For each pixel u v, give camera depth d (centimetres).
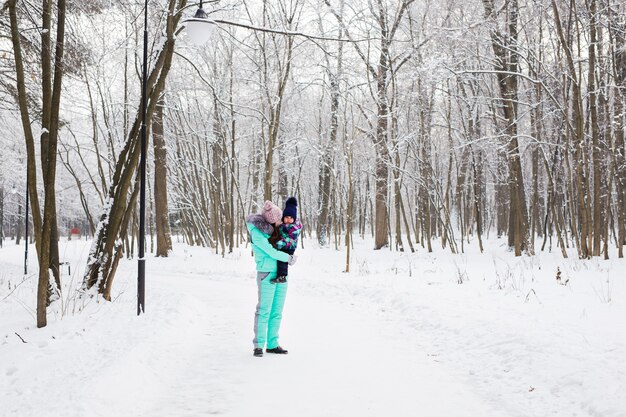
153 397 475
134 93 2605
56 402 417
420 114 2566
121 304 959
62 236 6719
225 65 2602
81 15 1099
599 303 888
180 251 2759
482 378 532
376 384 516
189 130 3139
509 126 2091
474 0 2220
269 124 2212
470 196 3681
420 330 782
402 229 6038
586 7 1770
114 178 1053
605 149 2097
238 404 456
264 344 686
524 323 714
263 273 642
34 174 725
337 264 2066
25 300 988
